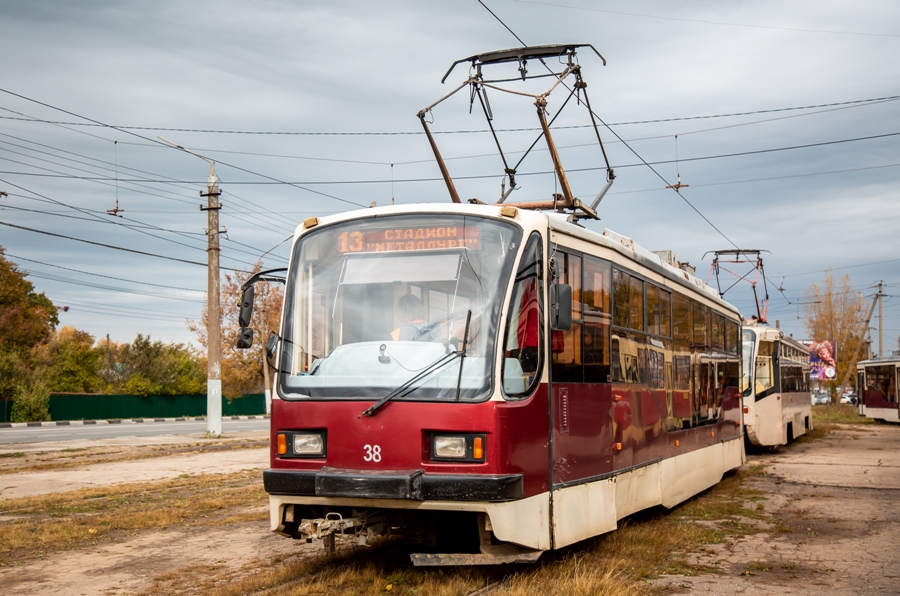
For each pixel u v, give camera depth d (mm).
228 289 48875
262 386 61094
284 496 7129
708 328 13930
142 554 8594
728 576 7652
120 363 54969
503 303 6977
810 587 7207
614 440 8891
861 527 10352
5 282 52844
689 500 12711
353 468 6914
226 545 9008
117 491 13547
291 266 7750
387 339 7188
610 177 12203
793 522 10766
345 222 7684
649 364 10375
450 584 6855
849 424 41000
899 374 39344
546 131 11289
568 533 7586
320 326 7453
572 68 11648
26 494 13586
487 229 7273
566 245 8000
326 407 7082
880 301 71125
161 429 36125
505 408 6773
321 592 6750
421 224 7422
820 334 68688
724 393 15000
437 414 6762
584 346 8289
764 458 20734
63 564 8141
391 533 7363
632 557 8328
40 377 45531
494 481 6562
